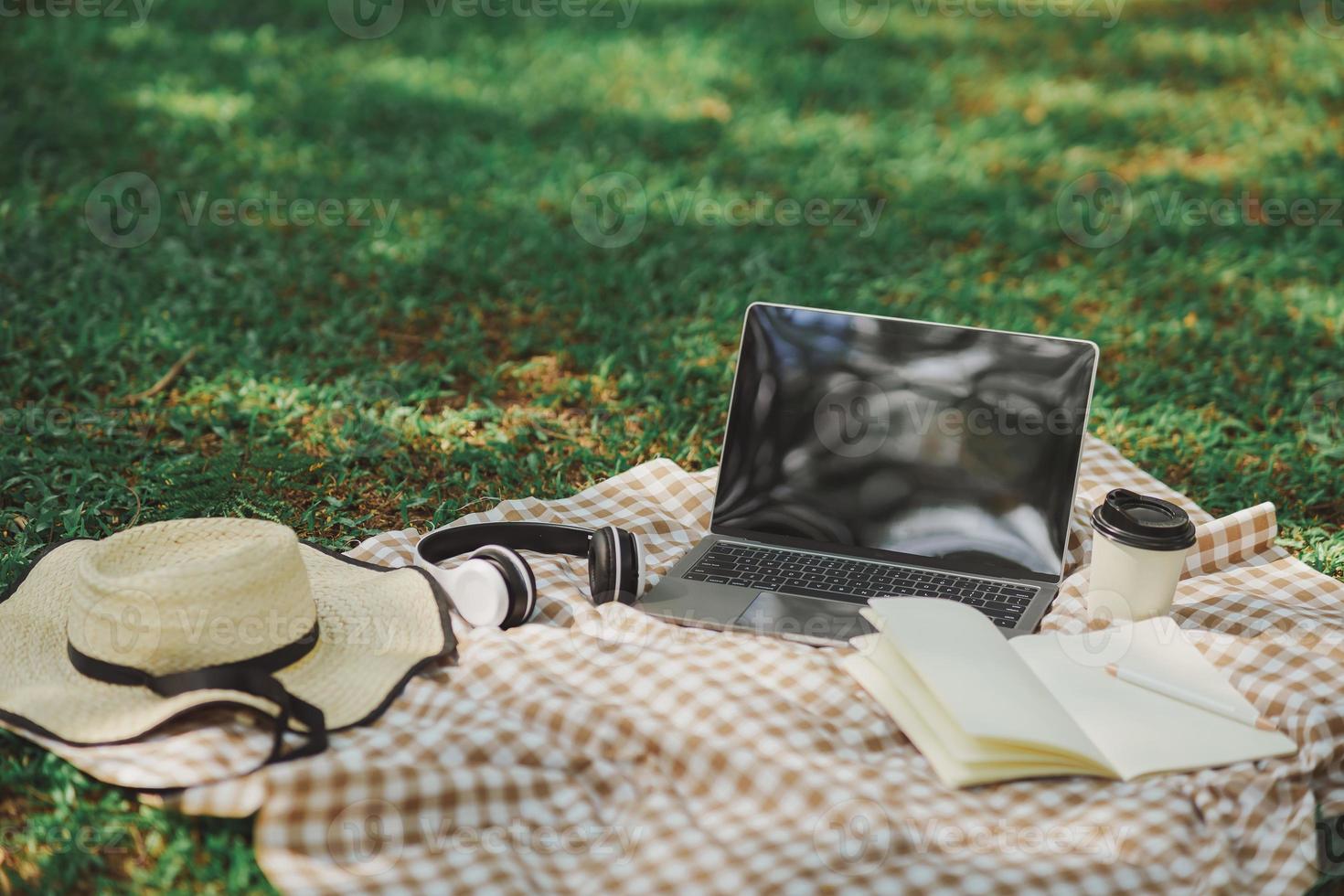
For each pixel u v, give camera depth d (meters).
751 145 8.73
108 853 2.55
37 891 2.46
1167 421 5.04
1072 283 6.59
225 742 2.62
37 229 6.29
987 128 9.10
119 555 2.82
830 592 3.23
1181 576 3.59
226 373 5.09
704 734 2.65
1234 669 2.90
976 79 10.34
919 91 9.98
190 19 10.94
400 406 4.96
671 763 2.59
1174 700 2.79
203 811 2.47
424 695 2.79
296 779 2.41
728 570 3.33
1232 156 8.59
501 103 9.36
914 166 8.34
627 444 4.72
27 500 4.05
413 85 9.58
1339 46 10.58
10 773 2.68
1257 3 12.09
